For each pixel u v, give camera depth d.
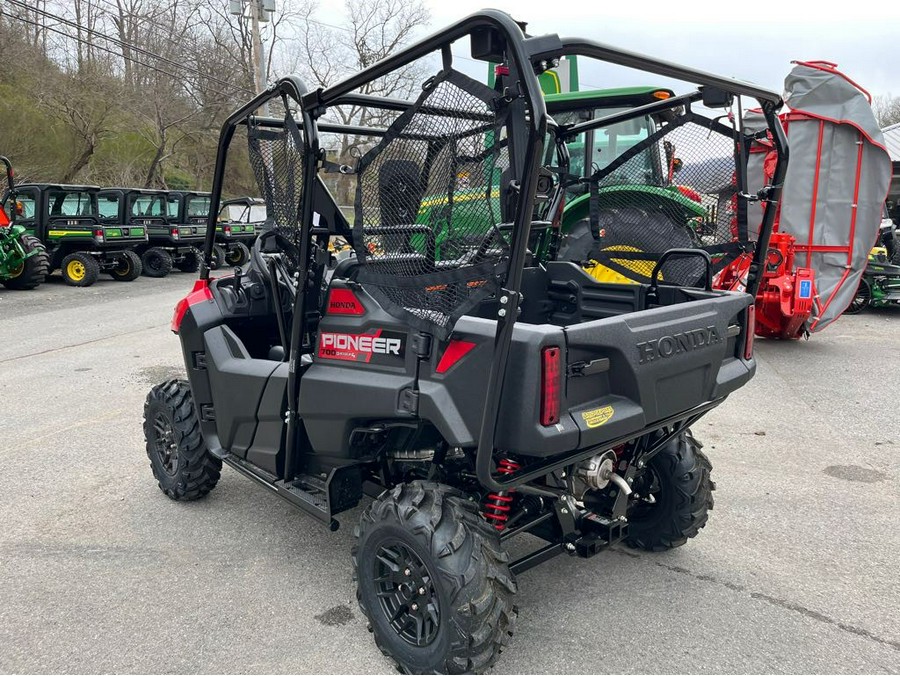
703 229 3.27
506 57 2.12
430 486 2.60
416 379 2.60
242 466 3.62
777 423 5.79
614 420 2.48
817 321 8.41
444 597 2.38
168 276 18.58
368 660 2.77
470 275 2.31
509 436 2.32
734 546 3.70
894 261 12.96
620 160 3.51
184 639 2.88
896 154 17.44
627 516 3.64
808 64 8.09
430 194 2.41
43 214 15.65
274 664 2.73
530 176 2.08
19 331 10.05
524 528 2.79
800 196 8.31
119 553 3.61
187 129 31.75
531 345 2.28
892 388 6.85
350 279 2.87
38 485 4.48
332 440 2.94
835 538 3.79
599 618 3.04
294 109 2.94
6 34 25.38
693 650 2.82
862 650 2.83
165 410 4.08
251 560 3.54
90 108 26.34
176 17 33.22
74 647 2.82
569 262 3.71
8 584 3.30
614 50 2.24
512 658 2.77
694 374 2.81
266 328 3.96
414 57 2.34
